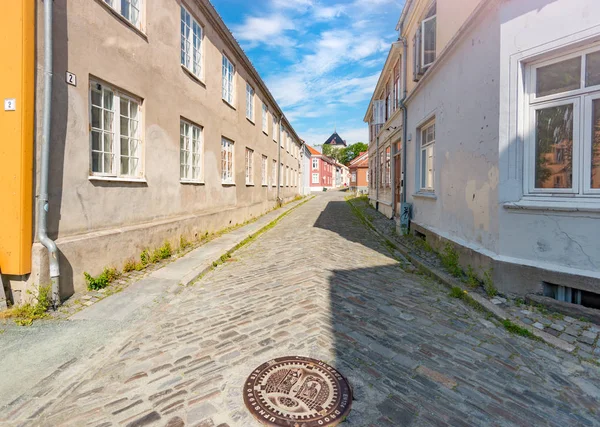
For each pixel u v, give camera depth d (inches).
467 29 231.8
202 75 380.5
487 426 93.0
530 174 184.9
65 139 186.5
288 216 685.3
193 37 358.6
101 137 221.8
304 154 1651.1
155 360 126.6
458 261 243.1
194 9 350.6
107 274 212.7
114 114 232.2
